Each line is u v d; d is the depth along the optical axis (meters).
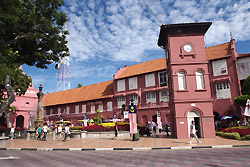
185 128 16.66
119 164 7.41
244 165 6.75
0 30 12.20
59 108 46.72
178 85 17.44
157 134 23.31
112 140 17.22
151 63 36.69
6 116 31.17
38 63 19.62
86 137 20.86
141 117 33.66
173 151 10.61
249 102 18.78
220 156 8.57
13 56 14.09
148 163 7.46
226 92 26.89
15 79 19.97
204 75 17.52
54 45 17.59
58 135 21.42
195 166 6.75
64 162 8.09
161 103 31.50
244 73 26.03
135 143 14.34
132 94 35.25
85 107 41.97
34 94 39.84
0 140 14.97
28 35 15.40
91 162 7.97
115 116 27.08
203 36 18.19
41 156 9.94
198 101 16.97
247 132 15.12
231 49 27.17
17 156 10.05
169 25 17.69
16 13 13.17
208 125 16.64
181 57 17.91
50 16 17.20
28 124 37.34
